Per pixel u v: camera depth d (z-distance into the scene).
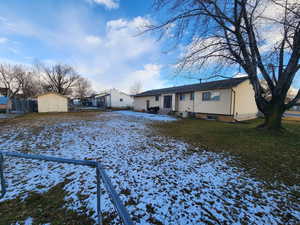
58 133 6.43
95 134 6.35
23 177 2.74
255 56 6.23
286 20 5.07
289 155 3.99
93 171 3.00
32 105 19.97
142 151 4.25
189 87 15.80
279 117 6.37
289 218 1.79
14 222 1.70
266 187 2.47
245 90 12.23
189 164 3.39
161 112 17.45
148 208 1.97
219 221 1.75
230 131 7.16
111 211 1.91
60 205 2.01
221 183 2.59
